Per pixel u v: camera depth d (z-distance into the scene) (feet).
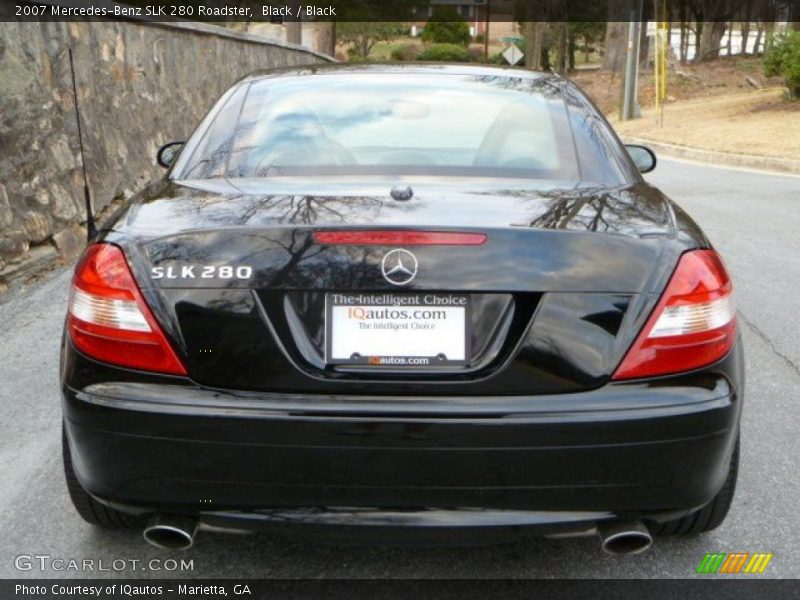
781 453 12.31
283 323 7.64
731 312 8.31
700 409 7.71
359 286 7.57
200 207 8.53
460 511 7.77
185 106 36.32
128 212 8.88
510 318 7.64
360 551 9.82
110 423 7.72
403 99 11.03
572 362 7.61
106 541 9.96
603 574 9.39
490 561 9.62
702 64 125.90
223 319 7.64
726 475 8.60
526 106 10.98
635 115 88.28
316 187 9.01
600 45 213.66
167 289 7.75
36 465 11.73
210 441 7.59
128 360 7.79
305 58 68.85
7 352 15.99
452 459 7.55
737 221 31.12
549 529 7.85
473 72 12.01
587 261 7.73
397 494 7.68
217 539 10.05
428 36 229.25
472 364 7.65
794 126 65.36
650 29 86.63
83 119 24.16
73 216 22.81
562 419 7.51
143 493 7.91
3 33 19.22
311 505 7.78
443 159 9.89
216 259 7.75
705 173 48.70
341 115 10.70
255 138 10.36
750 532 10.23
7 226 19.24
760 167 52.39
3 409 13.48
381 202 8.38
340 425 7.50
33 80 20.77
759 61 120.47
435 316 7.64
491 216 8.06
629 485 7.74
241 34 46.65
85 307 8.02
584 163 9.99
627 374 7.68
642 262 7.85
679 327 7.79
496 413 7.50
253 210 8.27
